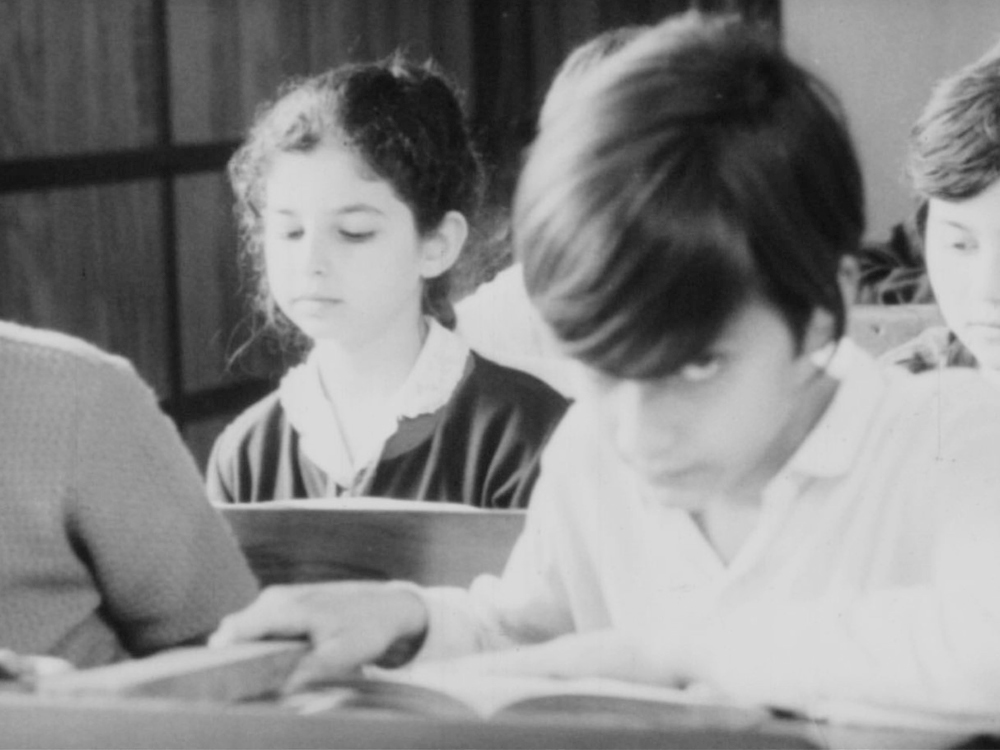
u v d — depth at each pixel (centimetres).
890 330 144
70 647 155
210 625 161
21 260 224
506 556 168
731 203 112
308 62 211
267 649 113
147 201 212
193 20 219
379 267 182
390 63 185
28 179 223
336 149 181
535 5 184
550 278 116
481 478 176
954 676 117
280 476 186
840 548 131
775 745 88
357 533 173
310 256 184
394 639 132
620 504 141
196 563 160
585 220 113
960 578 124
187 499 159
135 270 214
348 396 183
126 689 101
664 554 138
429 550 170
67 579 155
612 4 179
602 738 85
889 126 151
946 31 155
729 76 115
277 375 197
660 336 115
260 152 188
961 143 147
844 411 131
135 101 226
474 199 179
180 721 85
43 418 151
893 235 150
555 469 147
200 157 212
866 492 132
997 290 142
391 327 179
